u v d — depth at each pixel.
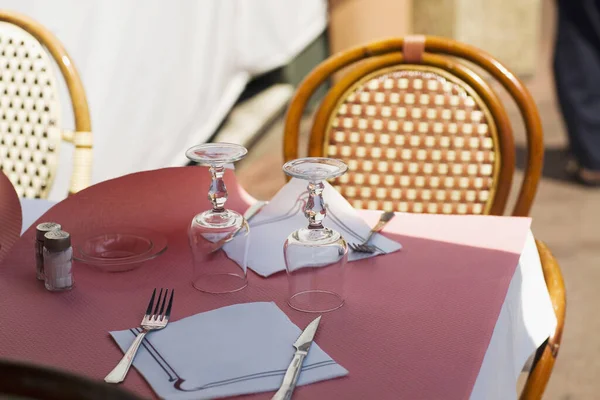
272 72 5.25
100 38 2.78
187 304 0.99
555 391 2.17
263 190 3.85
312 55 5.61
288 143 1.65
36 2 2.43
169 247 1.16
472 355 0.87
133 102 3.06
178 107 3.51
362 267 1.11
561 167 4.18
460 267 1.10
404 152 1.62
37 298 1.00
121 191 1.22
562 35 3.77
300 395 0.79
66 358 0.86
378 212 1.31
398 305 0.99
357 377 0.82
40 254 1.04
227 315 0.94
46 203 1.34
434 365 0.85
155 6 3.19
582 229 3.37
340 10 5.02
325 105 1.63
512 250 1.16
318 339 0.90
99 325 0.94
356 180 1.64
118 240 1.16
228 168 1.35
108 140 2.89
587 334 2.48
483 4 6.31
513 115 5.23
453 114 1.60
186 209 1.24
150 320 0.93
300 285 1.00
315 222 1.01
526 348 1.09
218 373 0.82
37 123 1.73
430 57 1.61
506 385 0.95
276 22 4.78
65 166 2.55
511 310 1.03
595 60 3.76
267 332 0.90
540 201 3.72
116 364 0.85
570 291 2.77
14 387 0.51
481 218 1.29
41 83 1.72
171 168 1.25
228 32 4.14
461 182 1.61
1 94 1.76
